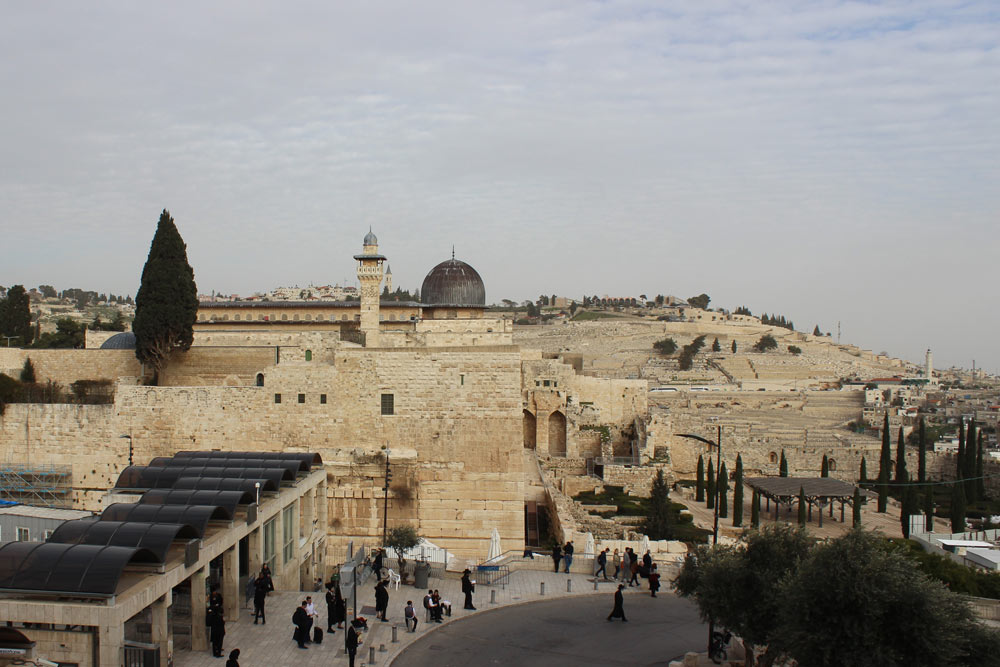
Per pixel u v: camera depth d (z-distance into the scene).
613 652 39.12
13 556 29.83
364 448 63.09
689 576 39.00
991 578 54.81
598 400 119.88
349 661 34.81
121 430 65.62
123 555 30.03
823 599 29.98
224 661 34.66
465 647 39.03
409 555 54.19
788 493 96.19
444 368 63.00
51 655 29.28
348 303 104.62
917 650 28.58
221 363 76.44
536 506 77.06
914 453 132.12
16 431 66.38
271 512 44.94
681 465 127.25
